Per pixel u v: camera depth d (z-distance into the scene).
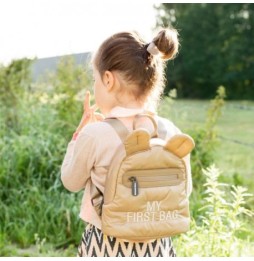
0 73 6.32
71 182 2.52
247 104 20.59
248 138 10.67
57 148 5.47
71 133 5.70
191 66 24.67
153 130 2.51
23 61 6.53
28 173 5.16
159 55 2.50
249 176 6.78
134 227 2.36
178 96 24.83
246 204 5.37
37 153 5.31
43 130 5.80
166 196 2.40
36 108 6.27
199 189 5.23
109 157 2.42
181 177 2.45
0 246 4.45
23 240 4.57
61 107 6.00
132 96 2.49
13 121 6.10
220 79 24.28
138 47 2.48
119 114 2.47
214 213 3.74
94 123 2.47
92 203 2.47
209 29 24.45
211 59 24.47
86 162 2.46
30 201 4.91
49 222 4.74
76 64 6.30
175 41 2.49
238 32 23.86
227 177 6.20
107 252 2.46
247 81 24.11
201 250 3.71
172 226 2.41
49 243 4.62
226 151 8.98
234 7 23.75
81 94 6.14
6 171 5.17
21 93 6.42
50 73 6.61
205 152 5.82
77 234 4.62
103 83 2.50
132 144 2.34
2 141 5.50
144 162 2.36
